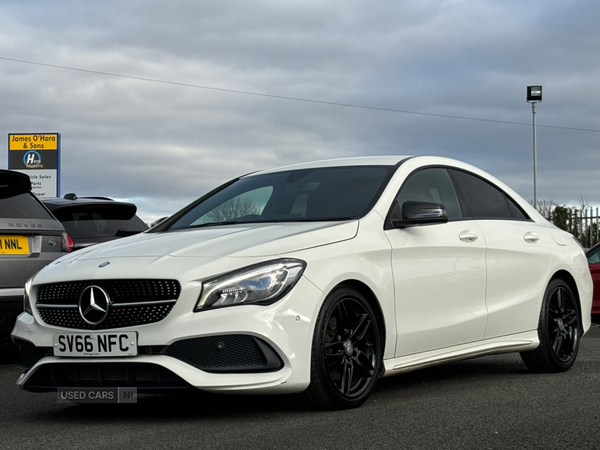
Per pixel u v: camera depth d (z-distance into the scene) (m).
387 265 4.73
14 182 7.03
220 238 4.52
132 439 3.86
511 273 5.70
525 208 6.32
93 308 4.16
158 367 4.04
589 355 7.06
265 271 4.12
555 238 6.32
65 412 4.70
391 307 4.71
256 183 5.75
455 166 5.86
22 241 6.82
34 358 4.39
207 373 4.02
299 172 5.69
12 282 6.68
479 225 5.60
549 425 4.02
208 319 4.01
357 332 4.51
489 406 4.54
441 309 5.09
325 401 4.30
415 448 3.55
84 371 4.22
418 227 5.05
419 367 4.96
